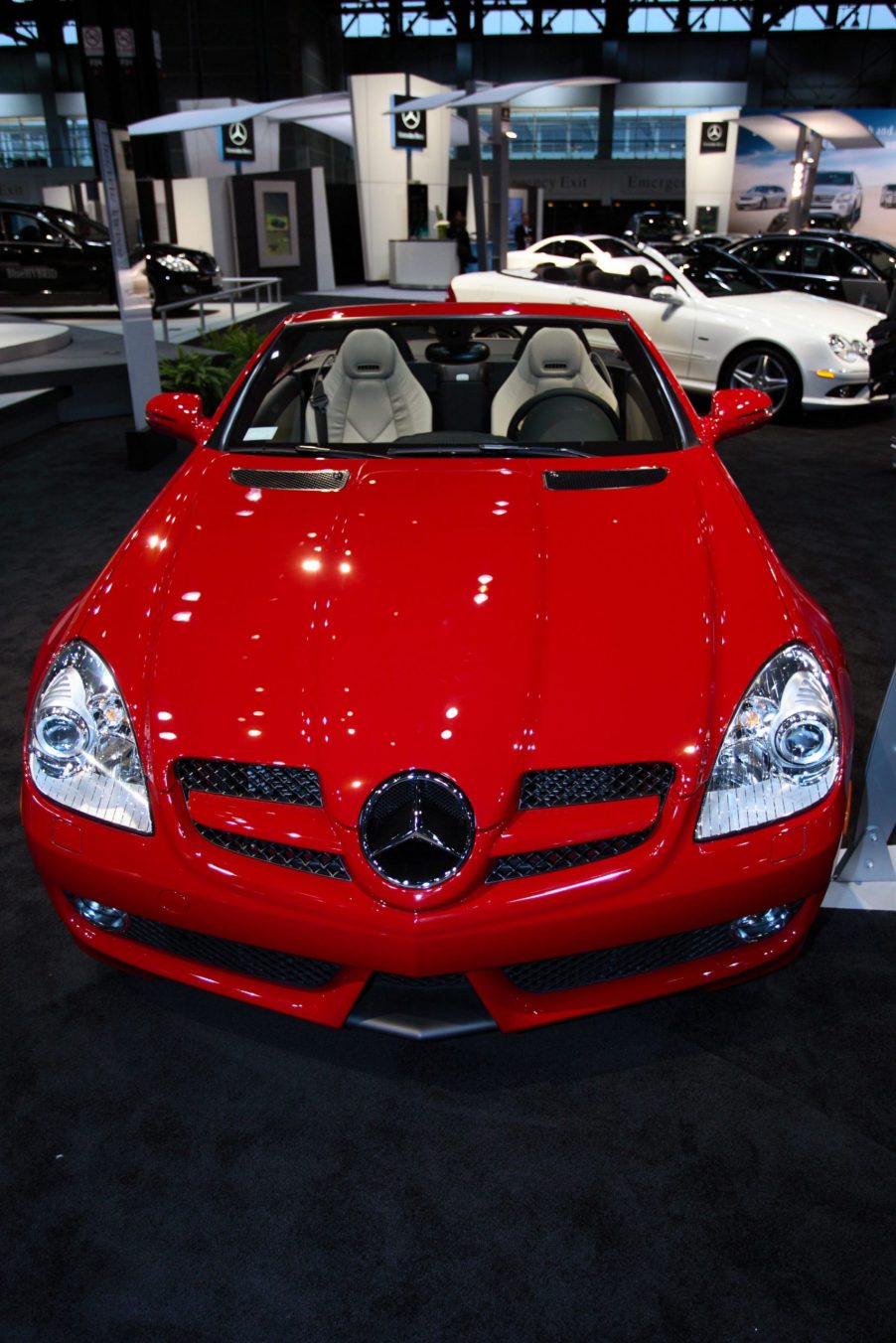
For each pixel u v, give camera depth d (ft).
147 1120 5.14
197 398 8.23
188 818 4.78
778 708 4.92
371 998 5.11
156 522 6.46
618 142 106.93
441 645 5.06
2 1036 5.67
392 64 108.68
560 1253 4.46
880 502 16.19
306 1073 5.44
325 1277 4.36
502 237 31.60
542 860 4.60
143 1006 5.90
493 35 105.29
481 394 8.90
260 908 4.64
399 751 4.58
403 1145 5.00
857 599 12.05
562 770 4.64
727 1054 5.54
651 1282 4.33
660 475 6.79
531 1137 5.04
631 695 4.84
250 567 5.76
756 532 6.28
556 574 5.58
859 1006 5.88
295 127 86.99
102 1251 4.48
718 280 23.66
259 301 45.29
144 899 4.80
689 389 23.11
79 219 39.34
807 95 103.60
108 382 23.86
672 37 102.01
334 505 6.41
